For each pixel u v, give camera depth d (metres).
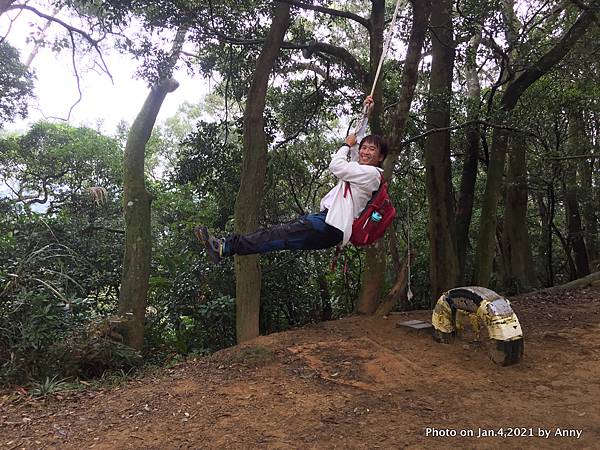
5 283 6.97
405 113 6.56
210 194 10.82
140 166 8.34
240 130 10.20
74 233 9.56
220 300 8.20
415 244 11.66
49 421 4.41
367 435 3.77
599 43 10.45
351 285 11.39
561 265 15.92
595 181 14.43
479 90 13.55
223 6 8.91
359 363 5.52
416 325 6.72
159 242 10.45
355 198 3.58
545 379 4.87
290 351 6.05
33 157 12.41
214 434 3.91
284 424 4.04
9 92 12.02
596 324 7.07
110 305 9.41
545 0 9.62
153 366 6.76
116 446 3.78
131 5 7.24
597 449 3.40
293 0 8.52
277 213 10.75
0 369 6.14
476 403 4.32
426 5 6.34
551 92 10.95
